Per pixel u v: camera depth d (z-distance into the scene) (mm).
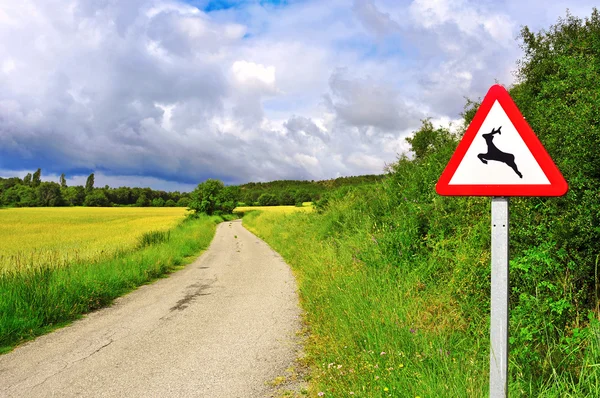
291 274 12008
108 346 5719
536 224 3828
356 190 15422
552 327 3221
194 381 4359
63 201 136750
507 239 2199
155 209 113938
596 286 3340
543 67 6824
